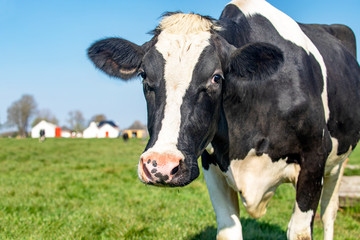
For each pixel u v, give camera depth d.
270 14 4.62
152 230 6.06
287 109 4.03
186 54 3.33
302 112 4.04
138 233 5.91
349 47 6.56
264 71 3.68
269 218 7.23
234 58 3.62
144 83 3.49
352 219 7.69
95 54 3.95
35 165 17.38
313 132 4.09
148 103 3.41
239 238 4.23
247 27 4.33
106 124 120.06
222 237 4.23
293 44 4.38
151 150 2.97
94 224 6.34
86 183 11.30
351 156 24.98
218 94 3.46
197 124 3.23
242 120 4.04
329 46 5.41
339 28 6.49
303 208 4.08
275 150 4.11
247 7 4.53
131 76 3.94
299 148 4.12
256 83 3.96
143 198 8.99
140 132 110.19
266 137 4.09
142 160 2.97
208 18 3.76
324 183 5.68
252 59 3.60
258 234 6.03
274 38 4.35
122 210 7.55
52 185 10.86
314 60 4.62
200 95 3.30
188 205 8.14
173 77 3.26
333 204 5.67
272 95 4.04
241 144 4.10
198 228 6.21
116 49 3.84
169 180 2.90
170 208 7.81
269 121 4.07
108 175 13.40
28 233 5.74
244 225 6.64
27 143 43.78
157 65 3.34
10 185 10.77
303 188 4.09
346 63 5.53
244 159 4.16
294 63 4.20
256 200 4.25
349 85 5.27
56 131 115.50
